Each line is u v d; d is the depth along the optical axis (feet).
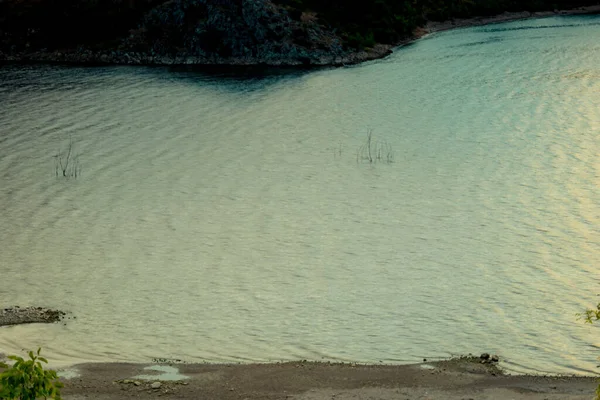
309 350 113.91
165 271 146.72
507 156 218.79
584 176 198.29
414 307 128.47
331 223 172.04
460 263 147.33
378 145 235.20
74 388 99.14
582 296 130.72
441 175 204.64
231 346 115.65
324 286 138.41
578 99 282.15
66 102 294.87
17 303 132.98
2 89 318.65
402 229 167.12
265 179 205.05
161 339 118.32
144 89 319.68
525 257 149.07
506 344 114.01
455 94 299.79
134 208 182.70
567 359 108.78
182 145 237.86
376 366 106.11
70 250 157.58
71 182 202.28
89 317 126.62
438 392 96.68
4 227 170.60
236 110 283.38
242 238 163.73
